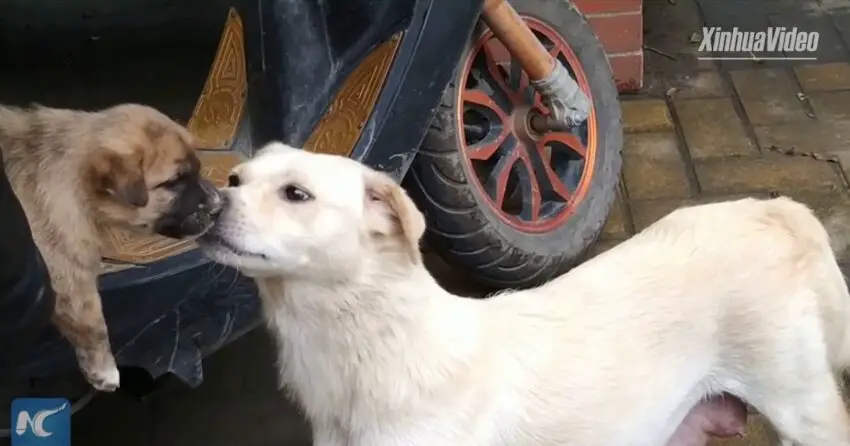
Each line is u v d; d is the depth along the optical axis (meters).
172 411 1.21
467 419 0.85
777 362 0.92
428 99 1.07
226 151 1.14
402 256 0.81
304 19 1.07
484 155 1.23
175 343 0.93
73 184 0.87
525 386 0.87
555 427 0.88
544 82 1.20
